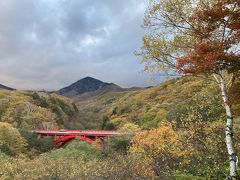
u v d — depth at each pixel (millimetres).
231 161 16047
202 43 14656
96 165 26938
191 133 24406
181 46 17781
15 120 160250
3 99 178375
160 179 25141
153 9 18141
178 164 25750
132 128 83062
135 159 28031
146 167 26594
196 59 14609
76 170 26406
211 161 23859
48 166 27734
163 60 18203
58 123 181875
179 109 58812
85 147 56281
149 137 30172
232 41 14438
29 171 27781
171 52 18094
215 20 14867
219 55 13852
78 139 93125
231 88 16047
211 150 23344
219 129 23734
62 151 50719
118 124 151625
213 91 22062
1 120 157875
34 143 96062
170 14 17812
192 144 25203
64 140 98688
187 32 17688
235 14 14539
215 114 24016
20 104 174875
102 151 51031
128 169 25266
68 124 193125
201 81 21000
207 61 14266
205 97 21828
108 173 24953
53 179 26469
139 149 30359
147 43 18516
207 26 15438
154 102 165500
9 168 28719
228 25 14633
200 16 15086
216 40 15047
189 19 15836
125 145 51281
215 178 21047
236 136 22750
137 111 167125
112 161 27578
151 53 18328
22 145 88812
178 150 25766
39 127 156000
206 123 23969
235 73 15555
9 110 167375
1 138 85812
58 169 27281
